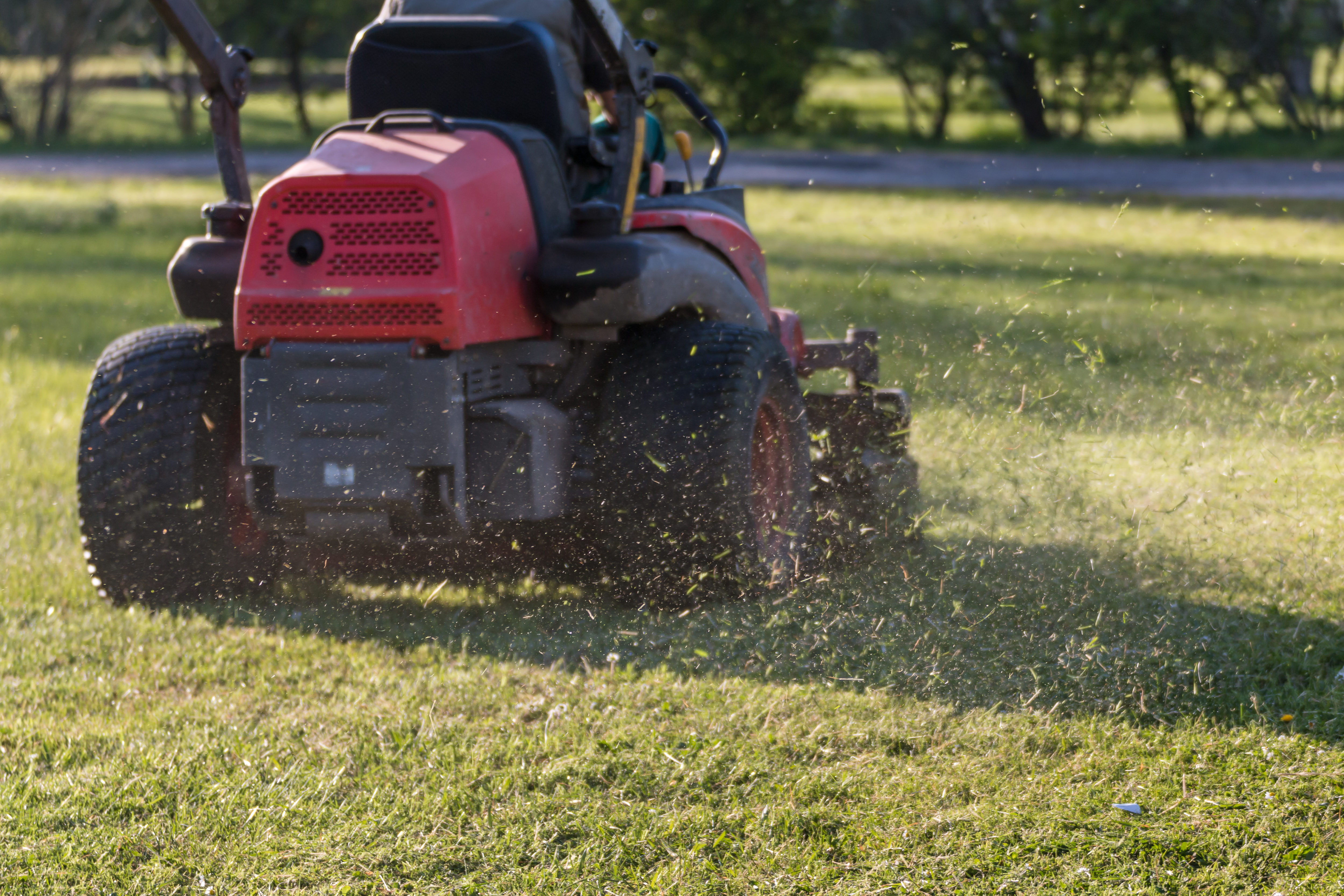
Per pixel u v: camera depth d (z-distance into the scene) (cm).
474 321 666
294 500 682
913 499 858
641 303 691
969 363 1202
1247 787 510
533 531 759
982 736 556
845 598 732
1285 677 616
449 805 509
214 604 770
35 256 2572
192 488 758
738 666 645
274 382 675
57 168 5022
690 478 710
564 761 539
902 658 642
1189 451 930
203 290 737
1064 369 1180
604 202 717
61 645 693
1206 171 4188
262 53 6831
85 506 751
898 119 6712
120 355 779
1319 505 819
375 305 661
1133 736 554
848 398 902
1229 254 2341
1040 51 5200
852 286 1955
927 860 466
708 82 5969
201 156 5612
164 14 729
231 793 520
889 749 550
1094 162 4650
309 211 670
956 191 3819
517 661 661
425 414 664
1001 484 876
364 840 486
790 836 483
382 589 793
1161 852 468
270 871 468
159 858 476
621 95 758
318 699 614
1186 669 620
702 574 721
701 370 729
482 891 455
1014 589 723
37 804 515
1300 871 456
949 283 1980
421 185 654
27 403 1358
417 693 616
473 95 763
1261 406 1036
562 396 746
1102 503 834
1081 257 2331
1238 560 751
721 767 534
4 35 6556
